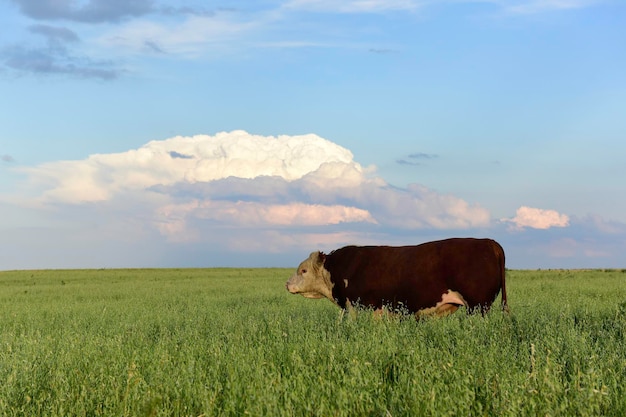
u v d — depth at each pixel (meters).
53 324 14.56
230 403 5.68
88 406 6.29
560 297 17.61
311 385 6.09
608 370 6.62
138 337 10.70
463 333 9.09
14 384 6.78
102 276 48.06
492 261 12.04
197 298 22.72
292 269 64.81
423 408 5.37
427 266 12.23
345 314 13.37
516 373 6.30
